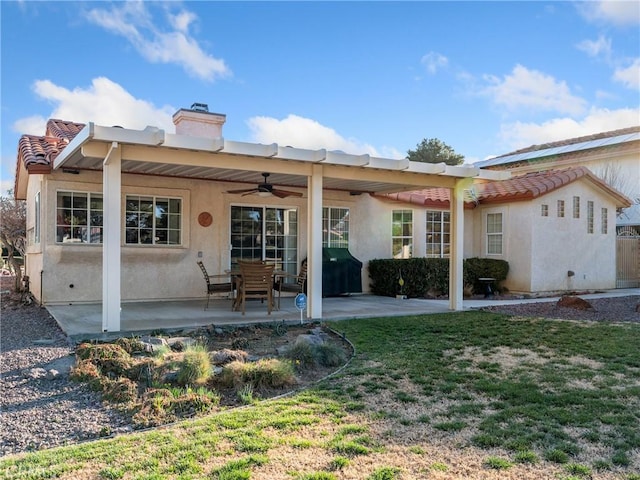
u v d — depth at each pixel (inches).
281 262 594.9
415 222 669.9
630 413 200.5
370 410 203.3
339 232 637.9
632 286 794.2
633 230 927.0
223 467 149.3
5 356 283.4
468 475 147.5
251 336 349.4
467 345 327.6
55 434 181.3
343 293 614.5
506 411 202.1
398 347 321.1
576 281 691.4
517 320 428.1
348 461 154.6
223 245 553.0
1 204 861.8
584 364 280.1
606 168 953.5
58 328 367.2
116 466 150.6
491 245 701.3
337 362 285.1
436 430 182.4
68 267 475.2
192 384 234.4
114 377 244.8
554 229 669.3
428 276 611.8
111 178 335.3
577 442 172.1
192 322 380.8
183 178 528.7
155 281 518.3
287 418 191.8
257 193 516.4
